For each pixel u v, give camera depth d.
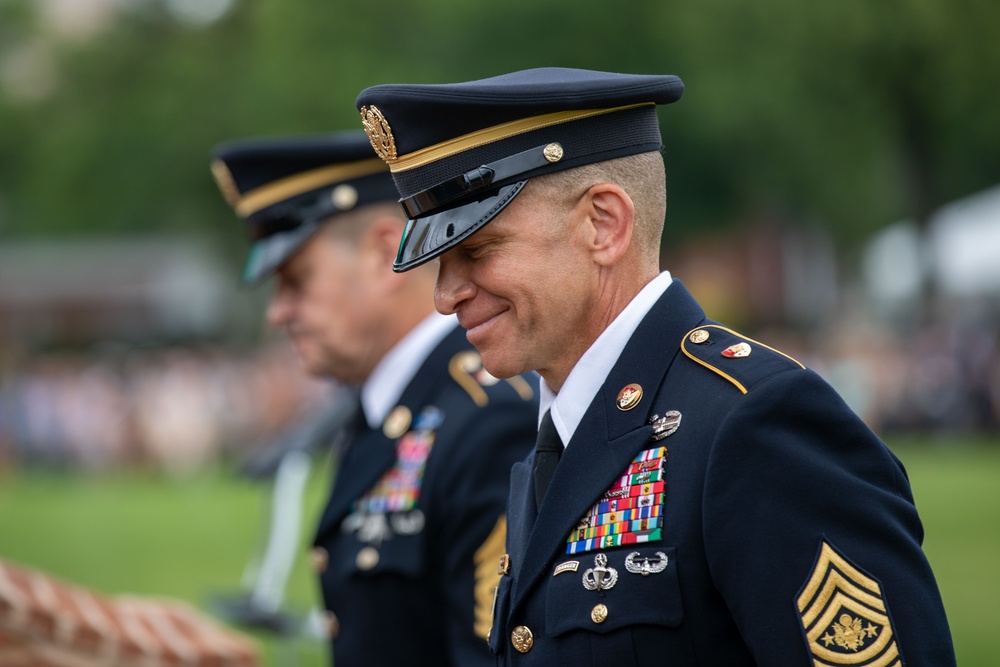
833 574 5.27
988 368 61.50
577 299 6.01
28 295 104.75
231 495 47.94
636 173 6.07
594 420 6.00
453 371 9.14
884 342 64.44
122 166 94.69
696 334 6.04
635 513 5.71
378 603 8.82
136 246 107.25
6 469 64.06
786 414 5.50
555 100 5.88
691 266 92.06
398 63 74.00
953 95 58.44
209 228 100.31
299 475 14.02
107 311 106.12
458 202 5.99
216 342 103.38
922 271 72.75
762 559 5.33
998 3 54.41
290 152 9.62
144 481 58.50
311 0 76.44
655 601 5.54
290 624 13.03
